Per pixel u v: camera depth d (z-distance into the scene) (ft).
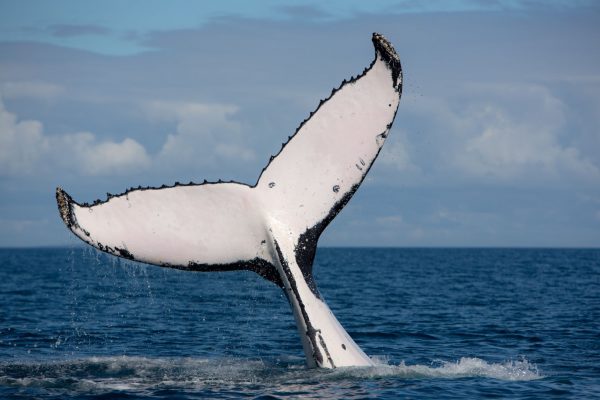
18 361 171.94
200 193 134.10
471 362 174.29
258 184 135.85
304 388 136.87
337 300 410.31
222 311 319.88
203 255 133.28
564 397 143.02
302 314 137.39
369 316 315.78
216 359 171.63
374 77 132.57
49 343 220.84
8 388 141.18
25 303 375.86
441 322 288.10
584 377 162.30
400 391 138.72
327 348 140.26
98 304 362.53
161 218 131.85
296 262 135.33
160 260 131.44
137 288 495.41
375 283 591.37
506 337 239.09
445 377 153.89
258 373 152.46
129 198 131.34
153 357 187.42
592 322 285.64
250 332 242.99
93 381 147.23
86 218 128.06
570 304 380.17
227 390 138.82
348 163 134.10
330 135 134.72
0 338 232.73
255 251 135.85
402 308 358.43
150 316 297.53
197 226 133.28
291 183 135.54
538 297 432.66
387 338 237.25
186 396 135.03
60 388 141.59
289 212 135.13
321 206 134.82
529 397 142.31
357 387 138.41
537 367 177.78
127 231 129.70
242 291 472.03
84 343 220.02
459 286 549.54
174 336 233.76
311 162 135.44
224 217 134.51
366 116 133.18
